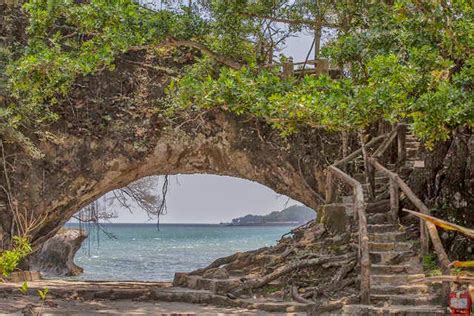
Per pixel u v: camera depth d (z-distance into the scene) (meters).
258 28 14.61
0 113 14.08
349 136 16.38
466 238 11.84
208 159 17.84
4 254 7.66
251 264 13.41
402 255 11.33
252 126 17.67
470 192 12.29
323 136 17.30
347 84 9.64
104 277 30.08
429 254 11.23
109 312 10.60
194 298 11.82
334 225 13.05
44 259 28.91
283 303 10.94
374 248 11.64
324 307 10.19
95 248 68.75
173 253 58.97
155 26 12.41
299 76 16.92
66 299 12.11
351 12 13.18
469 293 8.22
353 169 15.71
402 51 10.53
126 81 17.36
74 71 12.49
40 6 12.44
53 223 17.53
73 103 17.02
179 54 17.47
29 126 16.41
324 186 17.28
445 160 12.61
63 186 16.94
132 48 12.51
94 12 11.95
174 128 17.34
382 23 11.26
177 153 17.61
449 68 9.70
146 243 83.12
